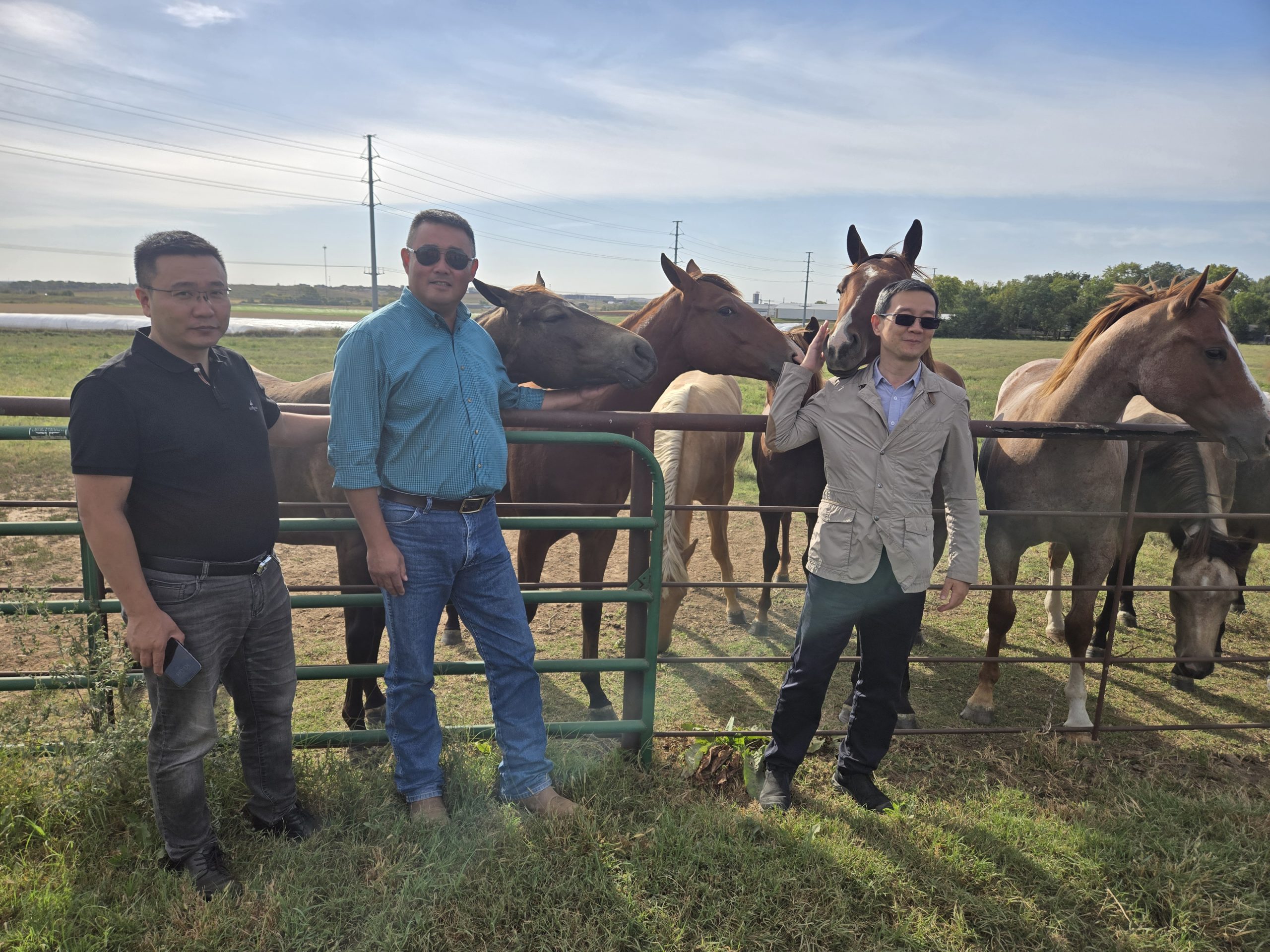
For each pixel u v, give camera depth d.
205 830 2.21
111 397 1.82
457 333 2.34
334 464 2.14
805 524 7.54
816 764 3.06
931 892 2.25
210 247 1.92
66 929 1.96
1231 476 4.44
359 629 3.20
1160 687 4.15
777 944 2.05
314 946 1.96
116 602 2.63
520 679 2.51
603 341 3.00
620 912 2.11
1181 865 2.39
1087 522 3.36
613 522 2.75
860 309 3.24
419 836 2.38
